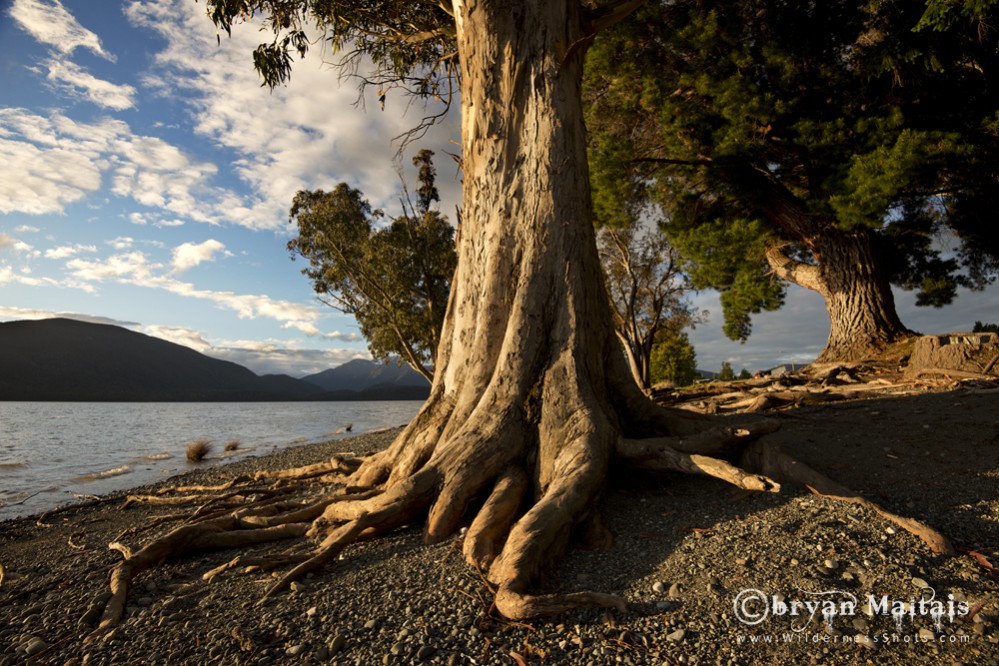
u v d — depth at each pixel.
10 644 3.44
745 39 15.58
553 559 3.92
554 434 5.10
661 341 42.09
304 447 18.42
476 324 6.39
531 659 2.89
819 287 17.47
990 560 3.75
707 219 18.22
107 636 3.39
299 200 29.20
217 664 2.99
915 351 12.09
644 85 15.77
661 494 5.40
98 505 9.12
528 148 6.52
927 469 5.59
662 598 3.45
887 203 13.29
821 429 7.57
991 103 14.19
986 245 18.78
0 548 6.40
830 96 15.09
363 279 29.89
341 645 3.09
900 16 13.75
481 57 6.88
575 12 7.17
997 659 2.77
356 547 4.70
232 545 5.07
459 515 4.72
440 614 3.36
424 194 26.91
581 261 6.12
